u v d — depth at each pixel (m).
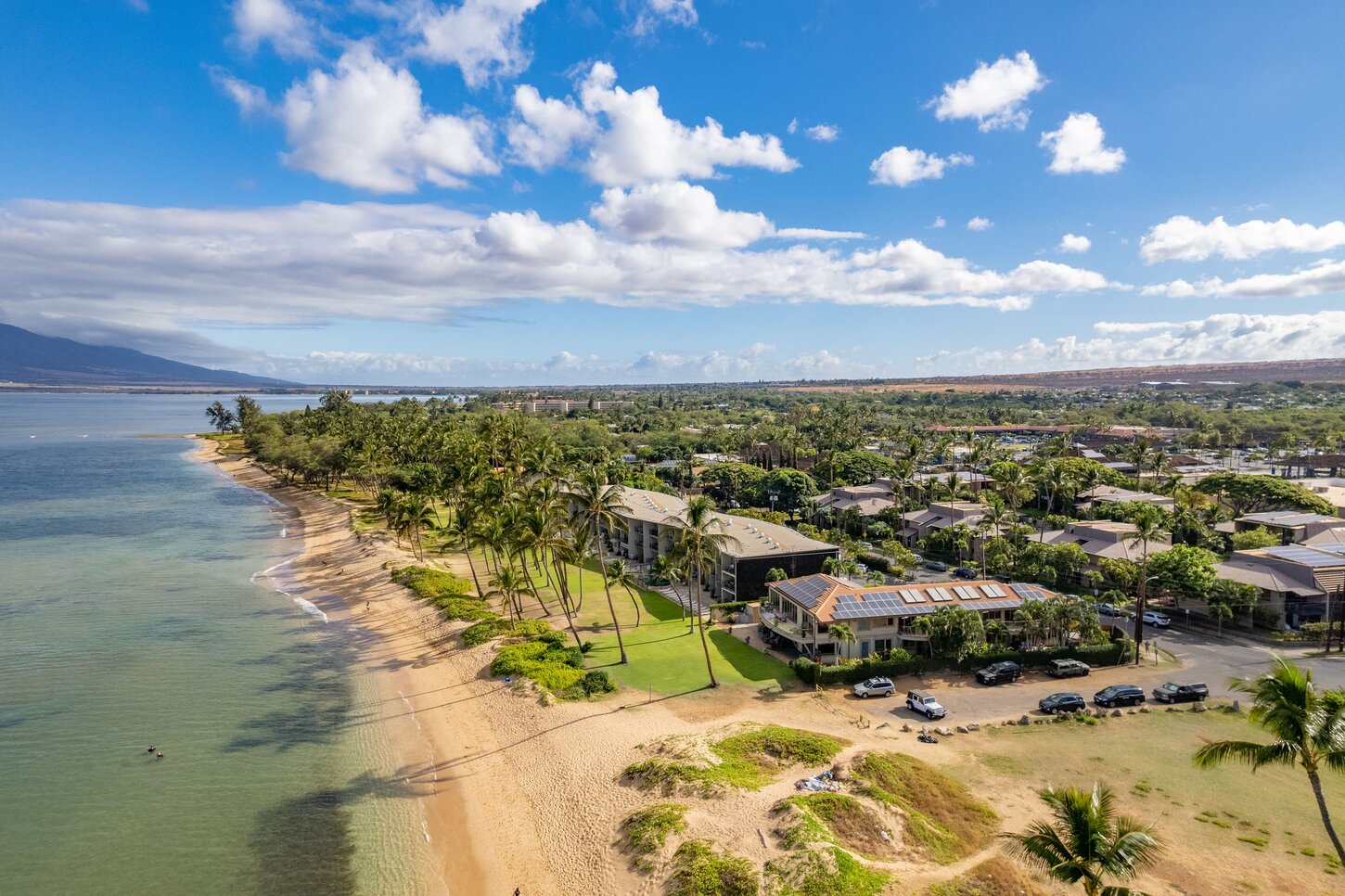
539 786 49.47
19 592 98.19
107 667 71.19
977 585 74.06
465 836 44.69
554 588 98.19
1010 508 126.62
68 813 46.59
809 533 123.06
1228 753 35.19
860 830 40.03
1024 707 59.06
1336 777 48.12
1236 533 108.00
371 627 84.81
